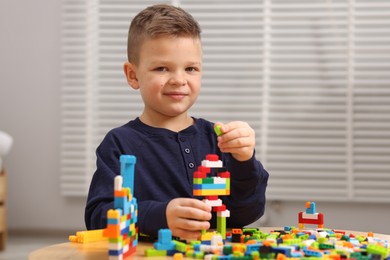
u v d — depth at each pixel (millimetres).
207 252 806
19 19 2900
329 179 2676
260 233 987
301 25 2721
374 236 1047
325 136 2691
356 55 2689
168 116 1197
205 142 1216
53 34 2881
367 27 2701
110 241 747
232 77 2754
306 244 869
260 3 2756
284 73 2723
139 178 1130
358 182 2641
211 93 2764
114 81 2812
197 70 1147
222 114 2744
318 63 2711
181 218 890
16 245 2689
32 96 2895
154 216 918
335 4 2693
